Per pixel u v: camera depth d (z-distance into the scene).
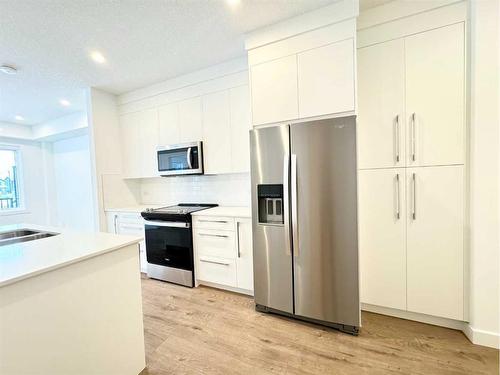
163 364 1.61
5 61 2.54
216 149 2.96
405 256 1.97
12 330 0.99
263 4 1.84
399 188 1.97
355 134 1.77
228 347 1.76
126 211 3.25
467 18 1.72
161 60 2.69
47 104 3.85
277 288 2.11
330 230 1.88
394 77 1.94
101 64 2.70
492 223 1.64
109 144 3.53
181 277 2.84
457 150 1.79
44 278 1.08
